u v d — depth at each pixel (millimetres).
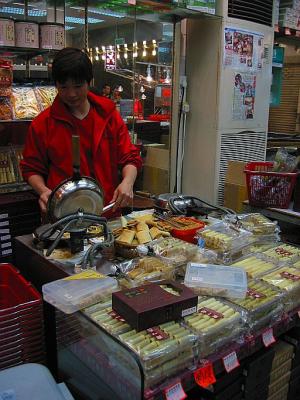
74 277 1343
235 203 3195
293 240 2371
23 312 1300
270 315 1330
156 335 1091
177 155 3654
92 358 1173
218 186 3496
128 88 3523
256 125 3689
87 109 2016
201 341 1124
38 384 1070
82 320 1190
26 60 3018
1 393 1030
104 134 2043
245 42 3410
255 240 1759
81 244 1514
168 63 3525
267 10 3568
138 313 1088
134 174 2000
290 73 4727
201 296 1348
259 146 3766
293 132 4816
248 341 1248
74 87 1796
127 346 1039
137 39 3443
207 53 3346
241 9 3342
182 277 1464
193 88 3508
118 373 1074
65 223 1463
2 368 1291
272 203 2398
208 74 3371
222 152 3465
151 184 3795
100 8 3111
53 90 3006
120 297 1170
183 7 2986
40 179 1987
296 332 1604
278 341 1633
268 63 3682
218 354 1173
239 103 3486
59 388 1098
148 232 1651
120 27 3369
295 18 3908
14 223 2793
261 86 3654
